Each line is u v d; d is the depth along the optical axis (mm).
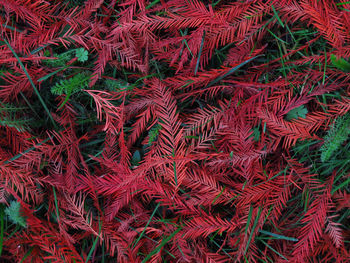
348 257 662
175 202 654
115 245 661
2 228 656
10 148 676
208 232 648
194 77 651
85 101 690
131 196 653
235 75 678
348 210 680
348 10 637
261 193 651
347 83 659
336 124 661
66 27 667
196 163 658
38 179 649
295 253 641
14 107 662
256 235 672
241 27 647
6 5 632
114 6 683
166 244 678
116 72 688
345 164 673
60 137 671
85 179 639
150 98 656
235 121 653
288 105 650
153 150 652
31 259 663
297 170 660
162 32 686
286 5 645
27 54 649
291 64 672
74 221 677
